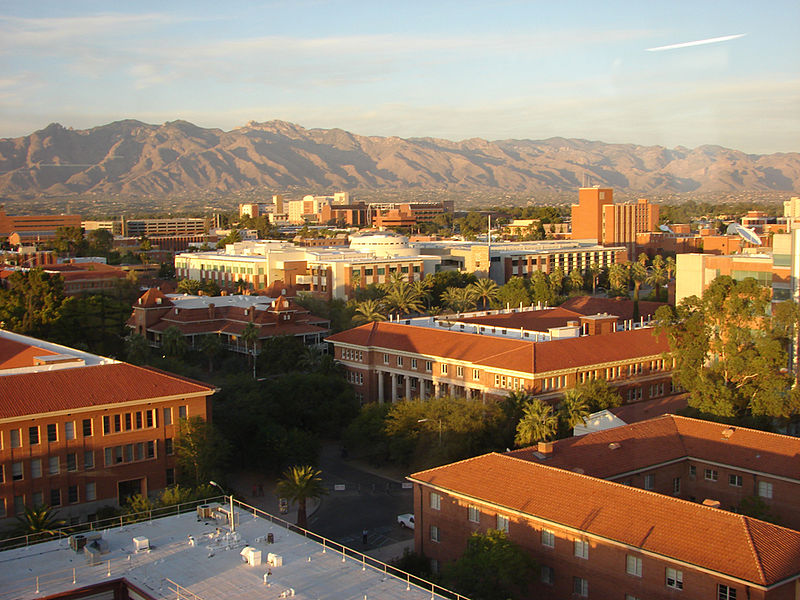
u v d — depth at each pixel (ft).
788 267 411.54
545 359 377.09
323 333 569.64
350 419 396.98
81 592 171.22
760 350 343.67
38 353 355.77
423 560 244.42
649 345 416.05
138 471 291.99
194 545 195.62
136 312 587.68
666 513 200.44
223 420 349.20
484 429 335.67
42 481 272.92
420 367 420.36
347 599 167.84
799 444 252.83
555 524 209.15
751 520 192.95
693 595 184.65
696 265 466.29
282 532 205.26
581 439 262.67
